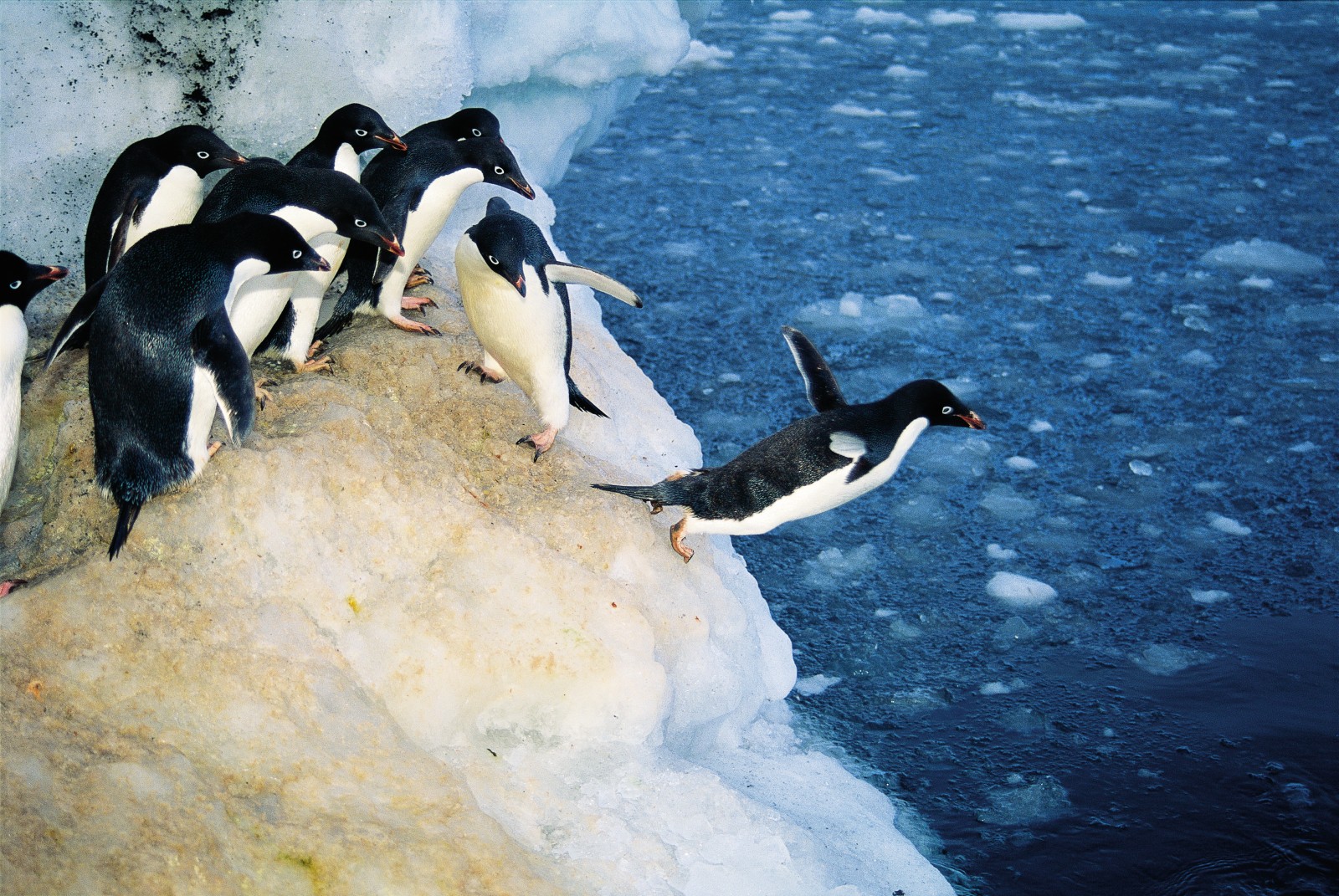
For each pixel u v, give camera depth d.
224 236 3.65
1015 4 19.05
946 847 4.30
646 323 8.84
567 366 4.31
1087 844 4.34
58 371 4.46
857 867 3.93
